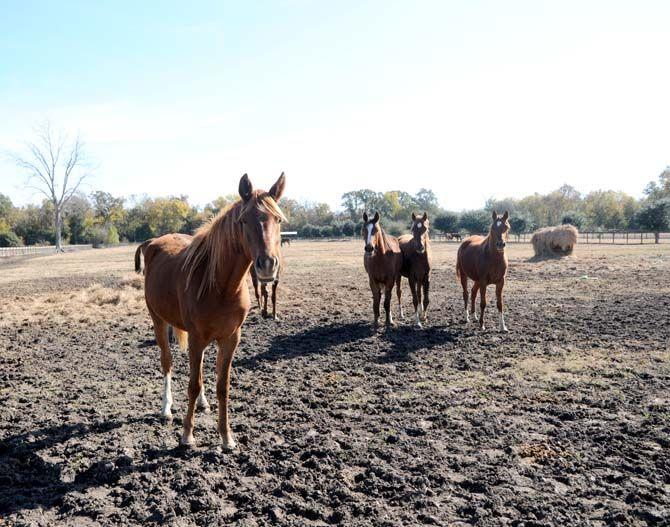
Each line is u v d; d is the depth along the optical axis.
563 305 12.38
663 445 4.52
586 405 5.61
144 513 3.49
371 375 6.99
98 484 3.96
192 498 3.67
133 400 6.03
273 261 3.86
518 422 5.14
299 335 9.69
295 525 3.32
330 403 5.84
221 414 4.61
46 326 11.02
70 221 77.38
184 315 4.56
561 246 27.09
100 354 8.45
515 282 17.66
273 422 5.28
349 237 75.50
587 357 7.54
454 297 14.52
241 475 4.09
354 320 11.18
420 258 10.34
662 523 3.28
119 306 13.17
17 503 3.67
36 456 4.43
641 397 5.78
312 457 4.32
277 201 4.34
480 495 3.70
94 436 4.90
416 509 3.52
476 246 10.30
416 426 5.09
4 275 25.31
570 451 4.43
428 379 6.77
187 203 97.06
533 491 3.75
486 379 6.66
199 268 4.41
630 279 17.06
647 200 77.50
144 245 6.11
